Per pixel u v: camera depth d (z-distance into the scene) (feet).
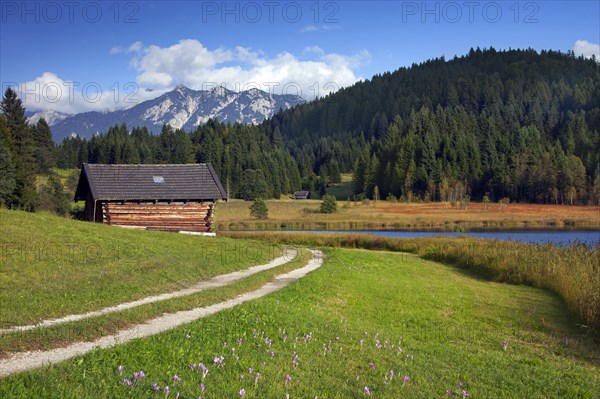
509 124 641.40
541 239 190.08
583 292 58.34
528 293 72.69
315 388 24.35
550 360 38.60
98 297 45.19
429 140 485.56
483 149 487.61
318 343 33.71
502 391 28.19
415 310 54.60
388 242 139.95
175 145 522.88
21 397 19.67
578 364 38.14
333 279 66.69
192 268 65.67
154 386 21.68
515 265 86.84
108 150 469.57
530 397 27.71
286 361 28.35
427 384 27.58
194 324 35.35
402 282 73.26
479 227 258.37
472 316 54.39
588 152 454.40
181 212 123.03
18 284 46.14
